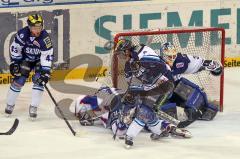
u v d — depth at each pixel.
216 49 24.55
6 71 27.19
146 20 29.11
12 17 27.00
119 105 20.36
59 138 20.22
